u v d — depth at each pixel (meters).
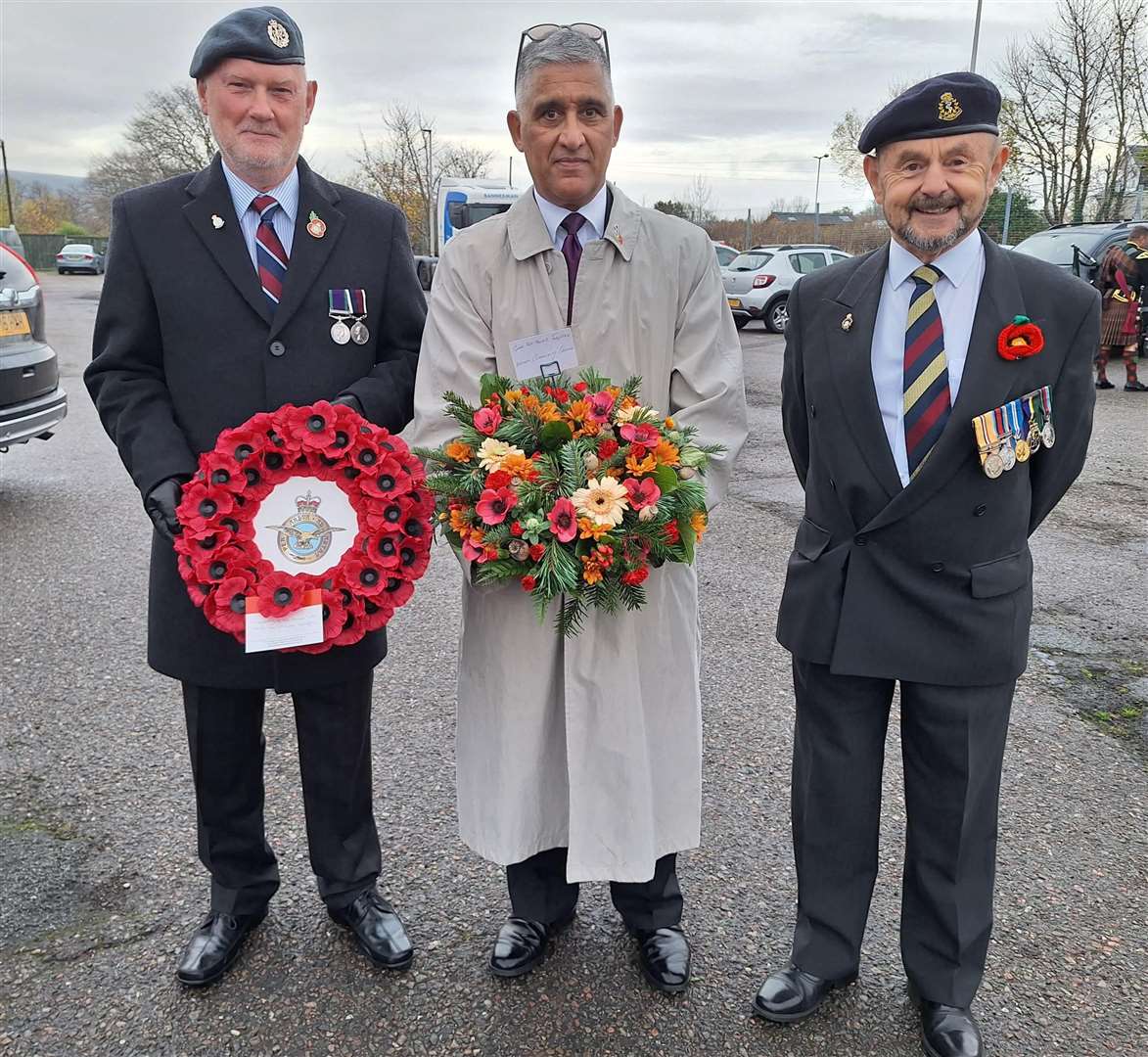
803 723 2.38
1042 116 30.89
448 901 2.78
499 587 2.35
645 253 2.34
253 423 2.14
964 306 2.09
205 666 2.37
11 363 5.88
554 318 2.34
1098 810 3.21
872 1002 2.43
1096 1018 2.38
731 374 2.41
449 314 2.37
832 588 2.23
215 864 2.53
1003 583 2.13
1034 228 31.27
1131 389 11.08
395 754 3.54
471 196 21.84
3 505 6.55
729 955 2.59
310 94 2.41
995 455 2.03
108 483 7.17
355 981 2.48
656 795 2.47
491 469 2.07
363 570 2.18
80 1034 2.30
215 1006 2.39
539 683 2.37
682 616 2.46
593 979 2.51
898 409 2.13
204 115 2.32
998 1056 2.26
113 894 2.80
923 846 2.27
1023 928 2.67
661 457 2.12
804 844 2.39
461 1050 2.28
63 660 4.26
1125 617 4.75
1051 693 4.00
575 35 2.21
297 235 2.35
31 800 3.25
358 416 2.19
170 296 2.30
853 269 2.24
